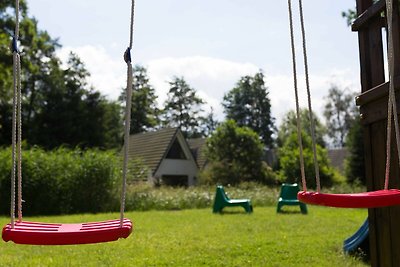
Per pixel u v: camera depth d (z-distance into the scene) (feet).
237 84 217.36
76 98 126.21
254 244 24.90
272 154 133.90
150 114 185.16
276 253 22.44
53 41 126.41
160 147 102.22
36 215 49.88
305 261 20.63
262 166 94.99
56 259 21.49
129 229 10.13
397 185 13.07
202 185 82.74
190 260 20.94
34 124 120.57
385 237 13.84
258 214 46.91
